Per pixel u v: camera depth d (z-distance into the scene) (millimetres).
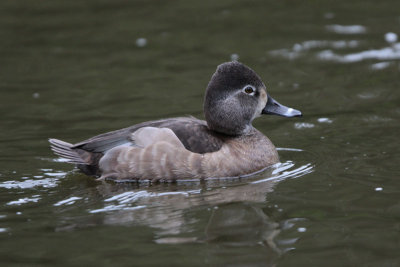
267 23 20062
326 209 9234
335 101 14477
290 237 8359
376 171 10703
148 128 10883
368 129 12828
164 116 13727
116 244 8250
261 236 8406
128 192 10219
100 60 17625
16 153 11953
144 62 17422
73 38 19328
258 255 7859
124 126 13188
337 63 16812
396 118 13312
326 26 19547
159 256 7879
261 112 11781
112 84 15906
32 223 8984
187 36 19234
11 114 14047
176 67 16969
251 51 17859
